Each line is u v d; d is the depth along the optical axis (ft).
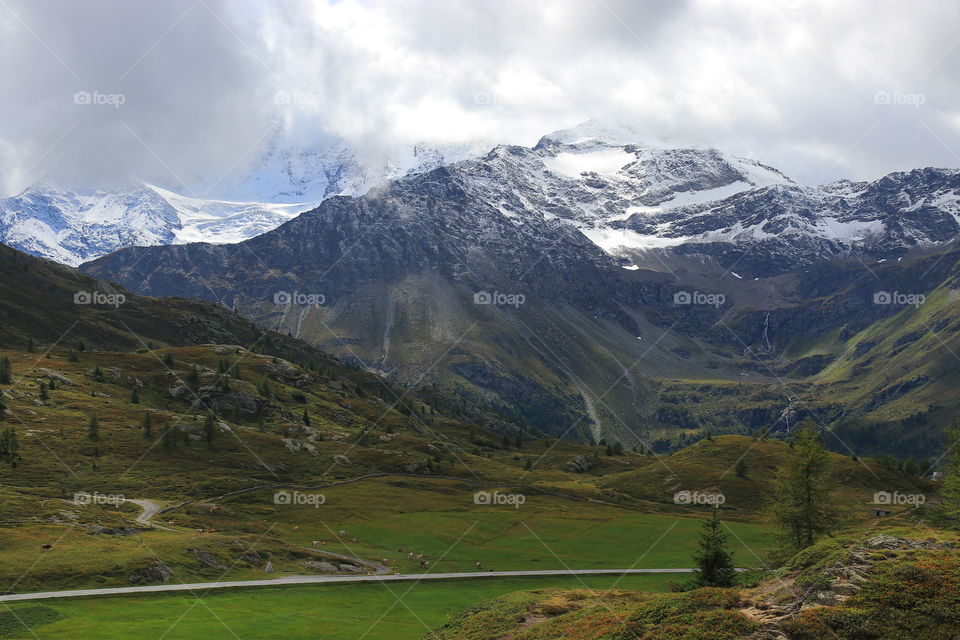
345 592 374.63
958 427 455.22
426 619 329.31
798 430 385.70
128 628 274.98
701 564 279.90
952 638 151.23
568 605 237.04
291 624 298.97
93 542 382.83
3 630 265.34
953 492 419.33
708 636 166.71
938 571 169.37
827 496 372.79
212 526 496.64
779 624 164.76
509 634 218.18
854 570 177.78
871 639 155.94
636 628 183.11
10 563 333.83
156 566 360.48
